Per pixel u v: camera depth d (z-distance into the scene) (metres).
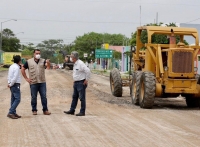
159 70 15.68
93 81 35.06
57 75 46.06
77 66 12.98
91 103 16.78
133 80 17.05
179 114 13.87
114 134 10.17
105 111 14.36
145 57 16.97
